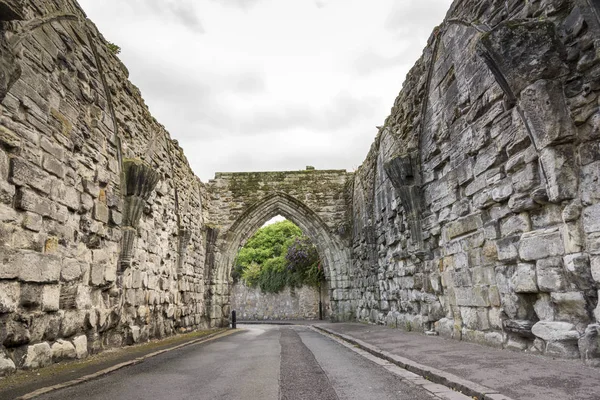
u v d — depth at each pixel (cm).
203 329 1834
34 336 637
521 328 625
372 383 504
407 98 1149
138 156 1115
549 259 568
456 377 475
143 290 1125
